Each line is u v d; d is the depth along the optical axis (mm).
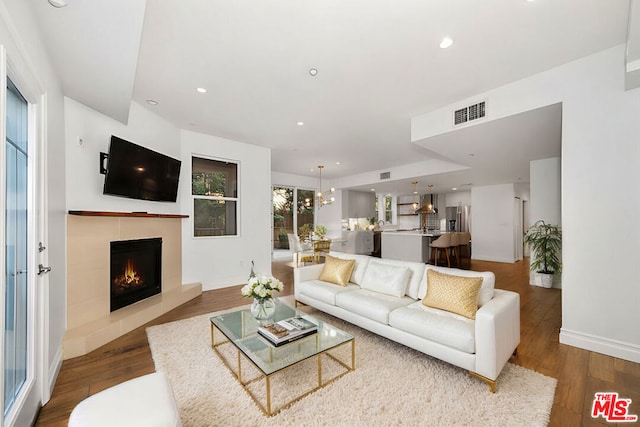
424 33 2145
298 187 8883
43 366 1855
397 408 1770
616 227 2404
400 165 7277
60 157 2457
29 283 1729
